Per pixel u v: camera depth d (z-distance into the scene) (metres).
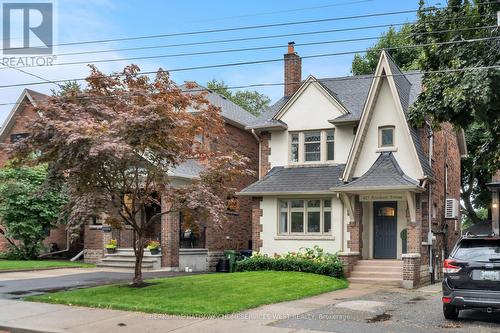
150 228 23.56
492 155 14.91
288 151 22.31
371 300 13.56
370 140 20.02
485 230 23.66
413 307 12.43
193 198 13.80
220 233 24.34
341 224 20.34
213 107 14.81
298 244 20.98
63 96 13.86
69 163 12.59
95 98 14.01
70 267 21.45
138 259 14.47
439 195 21.67
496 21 13.58
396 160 19.41
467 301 10.16
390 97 19.80
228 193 15.23
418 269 17.67
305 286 15.17
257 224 21.78
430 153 20.33
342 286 16.38
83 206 13.54
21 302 12.59
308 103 22.19
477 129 29.25
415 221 18.36
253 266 19.88
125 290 13.72
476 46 13.62
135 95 13.74
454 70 12.81
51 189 13.85
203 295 13.02
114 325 10.09
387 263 19.20
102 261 22.14
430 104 14.01
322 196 20.81
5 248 26.48
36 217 23.72
